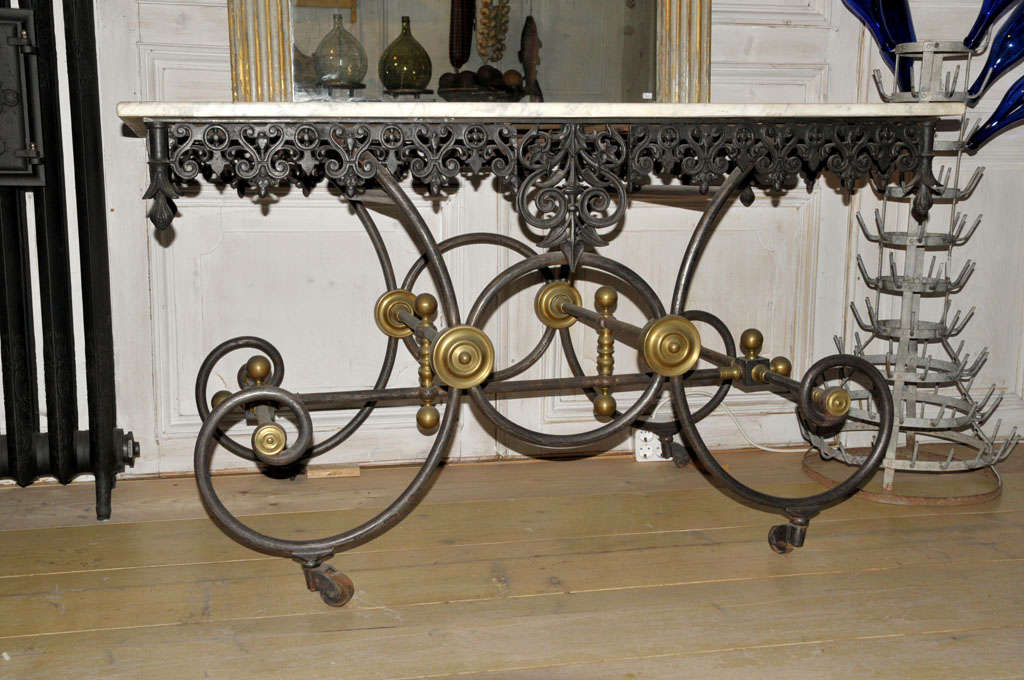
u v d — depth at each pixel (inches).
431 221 91.5
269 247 89.7
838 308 100.2
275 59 77.1
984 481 91.3
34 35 72.9
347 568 69.1
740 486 70.9
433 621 60.7
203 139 58.8
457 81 79.5
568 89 81.4
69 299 79.1
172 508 82.3
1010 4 84.3
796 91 95.8
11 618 60.9
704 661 55.6
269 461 62.9
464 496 85.7
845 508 83.1
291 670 54.6
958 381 88.4
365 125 60.4
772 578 67.6
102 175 81.1
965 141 87.4
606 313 77.1
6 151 73.5
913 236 84.7
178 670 54.6
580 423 97.8
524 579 67.2
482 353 62.6
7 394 78.7
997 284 101.7
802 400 66.7
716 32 93.2
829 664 55.3
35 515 80.4
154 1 83.4
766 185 83.5
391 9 78.2
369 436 94.2
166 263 87.7
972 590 65.6
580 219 64.0
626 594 64.7
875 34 90.7
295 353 91.5
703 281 98.0
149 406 89.4
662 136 64.1
